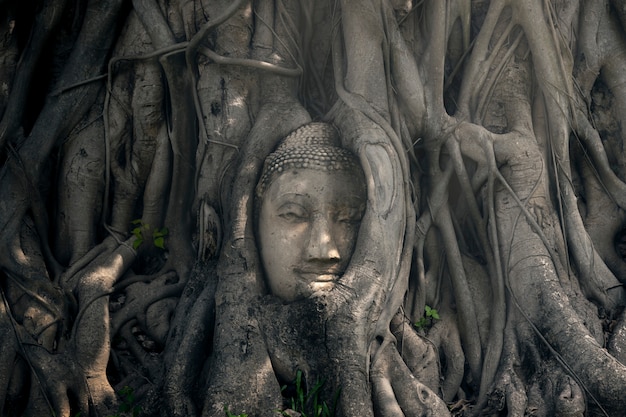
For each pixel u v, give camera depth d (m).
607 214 9.20
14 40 9.31
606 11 9.55
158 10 8.95
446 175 8.73
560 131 8.87
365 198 8.06
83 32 9.09
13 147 8.86
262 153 8.34
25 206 8.65
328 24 9.27
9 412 7.75
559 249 8.53
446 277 8.70
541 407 7.58
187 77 8.92
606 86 9.57
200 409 7.45
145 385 7.97
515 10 8.92
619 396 7.45
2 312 8.02
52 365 7.83
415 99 8.63
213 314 7.88
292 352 7.54
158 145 8.96
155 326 8.37
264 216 8.03
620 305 8.55
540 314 8.12
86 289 8.27
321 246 7.77
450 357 8.37
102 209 8.92
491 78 8.97
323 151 8.12
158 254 8.98
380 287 7.74
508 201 8.59
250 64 8.74
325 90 9.20
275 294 7.88
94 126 8.98
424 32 8.97
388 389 7.54
